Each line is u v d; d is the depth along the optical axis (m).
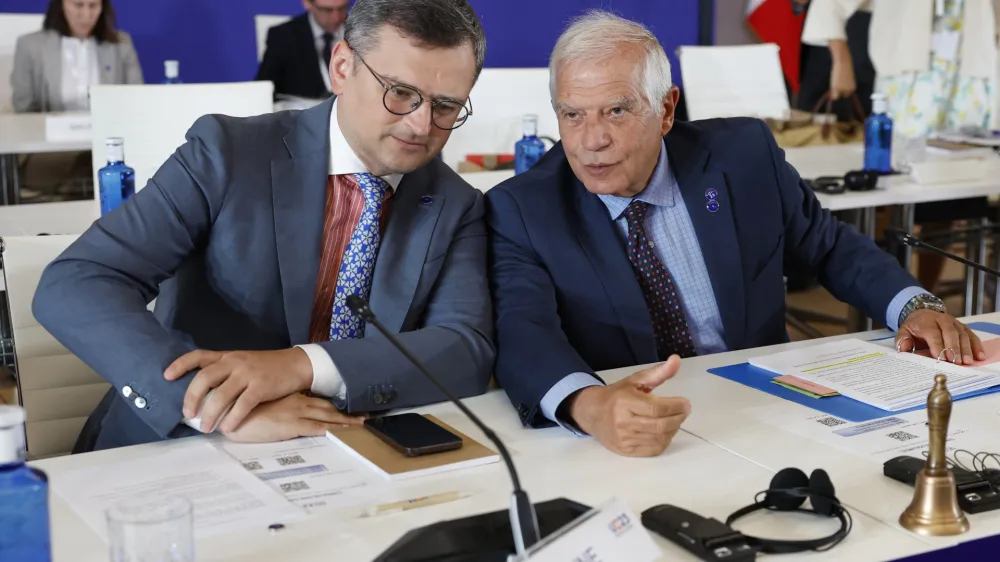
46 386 1.85
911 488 1.25
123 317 1.52
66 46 5.01
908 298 1.96
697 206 1.99
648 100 1.83
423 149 1.67
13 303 1.82
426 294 1.78
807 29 5.56
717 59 4.42
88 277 1.57
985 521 1.16
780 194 2.11
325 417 1.48
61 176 4.67
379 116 1.63
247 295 1.73
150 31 5.44
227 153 1.71
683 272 2.00
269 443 1.43
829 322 4.05
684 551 1.09
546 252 1.89
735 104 4.46
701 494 1.25
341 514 1.19
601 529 1.00
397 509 1.20
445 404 1.62
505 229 1.91
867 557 1.08
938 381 1.14
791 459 1.35
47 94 5.00
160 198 1.67
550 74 1.88
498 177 3.18
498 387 1.76
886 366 1.71
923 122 5.17
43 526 0.97
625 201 1.96
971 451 1.36
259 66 5.39
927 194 3.14
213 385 1.44
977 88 5.03
